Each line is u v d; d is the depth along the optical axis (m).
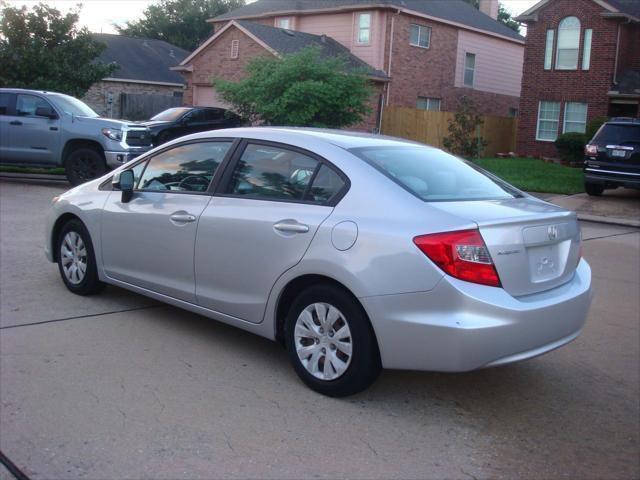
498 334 4.02
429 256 4.07
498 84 34.00
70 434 3.96
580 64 26.94
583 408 4.67
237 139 5.34
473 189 4.88
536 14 27.77
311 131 5.24
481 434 4.21
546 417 4.50
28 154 14.66
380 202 4.40
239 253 4.96
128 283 5.98
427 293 4.06
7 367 4.86
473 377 5.11
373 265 4.22
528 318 4.14
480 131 27.62
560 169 23.45
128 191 5.88
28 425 4.05
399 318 4.14
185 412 4.29
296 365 4.72
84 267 6.45
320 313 4.54
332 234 4.43
